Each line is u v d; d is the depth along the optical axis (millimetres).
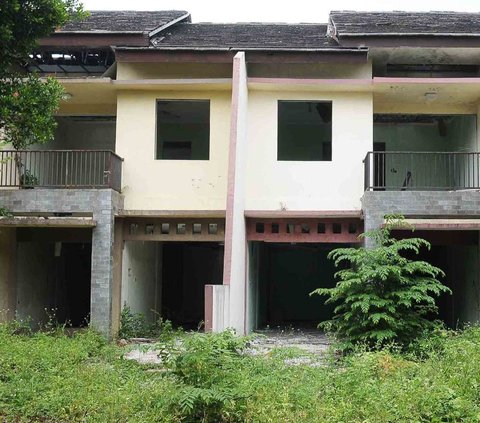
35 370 7715
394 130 16031
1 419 6105
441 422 5426
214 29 14977
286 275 18641
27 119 9594
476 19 14133
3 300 12547
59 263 15766
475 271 13180
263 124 12805
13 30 9398
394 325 9086
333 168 12695
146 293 14711
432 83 12188
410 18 14266
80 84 12500
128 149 12812
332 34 13719
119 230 12539
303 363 8102
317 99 12820
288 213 12414
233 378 5758
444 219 12000
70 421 6133
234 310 10844
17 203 11703
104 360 8891
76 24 13344
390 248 9617
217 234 12703
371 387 5984
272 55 12625
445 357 7492
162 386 6391
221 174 12766
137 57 12609
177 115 14922
